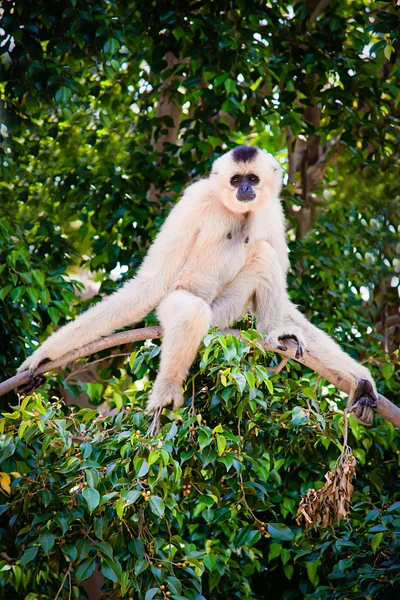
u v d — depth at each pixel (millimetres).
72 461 7789
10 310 11172
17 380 8734
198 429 7832
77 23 12062
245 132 15016
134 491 7332
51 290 11844
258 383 7762
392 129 15062
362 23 14586
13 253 10680
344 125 14180
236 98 13453
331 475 7715
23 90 12633
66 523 7812
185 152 14062
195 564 8383
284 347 8750
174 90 14328
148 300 9359
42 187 15664
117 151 15500
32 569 8625
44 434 8070
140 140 15391
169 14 12945
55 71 12680
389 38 11766
